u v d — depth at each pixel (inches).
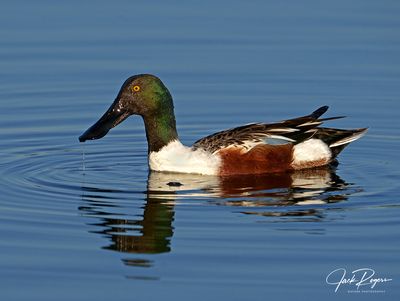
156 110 612.7
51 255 478.0
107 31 888.3
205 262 468.1
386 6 948.6
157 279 450.9
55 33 881.5
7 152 661.3
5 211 537.3
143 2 965.8
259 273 456.4
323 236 498.3
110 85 789.2
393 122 720.3
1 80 799.1
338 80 796.6
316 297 435.5
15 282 449.7
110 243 492.1
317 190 574.2
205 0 970.7
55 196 564.1
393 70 808.3
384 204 546.6
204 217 526.3
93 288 443.5
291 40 872.3
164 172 616.1
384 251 479.8
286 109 748.0
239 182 592.4
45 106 753.6
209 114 743.1
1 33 876.6
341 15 927.7
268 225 513.3
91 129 615.5
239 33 887.7
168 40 872.3
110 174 613.9
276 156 610.9
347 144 638.5
